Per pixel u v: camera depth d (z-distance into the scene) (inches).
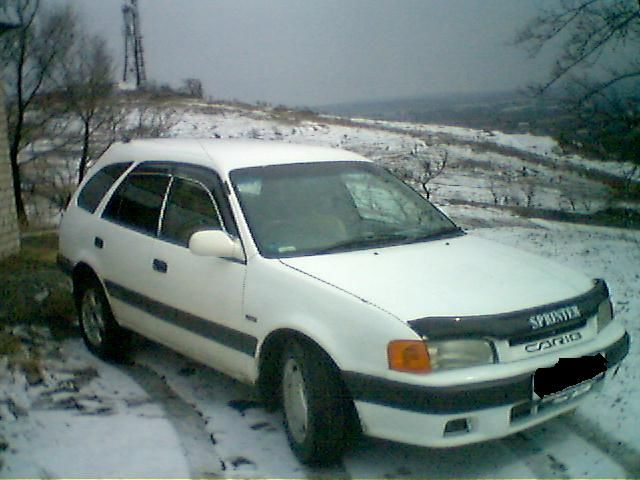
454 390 132.3
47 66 755.4
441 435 134.3
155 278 195.2
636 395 176.2
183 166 202.1
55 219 780.0
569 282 161.2
